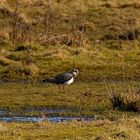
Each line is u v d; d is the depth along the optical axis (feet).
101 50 106.22
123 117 60.85
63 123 58.65
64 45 107.04
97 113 67.26
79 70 92.89
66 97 76.13
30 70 91.45
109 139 48.98
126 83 86.58
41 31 119.44
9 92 80.48
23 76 90.58
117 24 124.26
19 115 67.26
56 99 75.10
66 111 68.90
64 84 79.77
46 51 102.58
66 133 52.54
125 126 53.52
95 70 93.15
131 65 95.96
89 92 78.54
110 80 88.79
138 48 109.50
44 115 66.23
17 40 112.16
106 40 114.62
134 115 65.31
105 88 82.17
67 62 96.68
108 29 121.49
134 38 114.62
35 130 54.49
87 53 102.17
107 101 73.15
